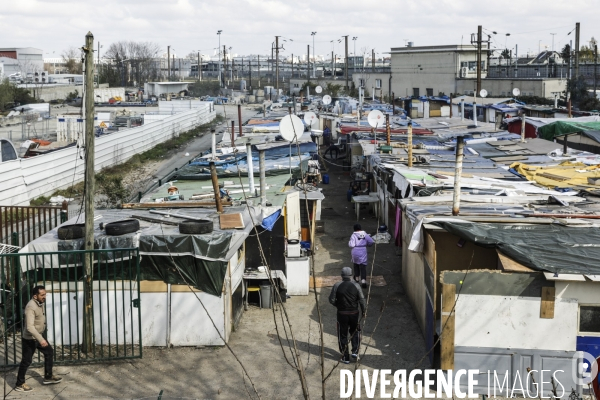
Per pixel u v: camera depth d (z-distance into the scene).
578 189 16.00
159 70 143.00
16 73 98.81
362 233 15.33
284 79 118.12
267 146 23.41
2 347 11.93
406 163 20.53
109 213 14.16
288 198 16.09
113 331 12.02
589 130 23.36
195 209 14.55
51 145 38.88
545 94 58.72
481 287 9.87
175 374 10.83
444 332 9.95
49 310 11.95
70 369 11.02
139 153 42.38
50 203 25.66
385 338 12.34
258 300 14.27
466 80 70.31
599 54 90.00
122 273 11.14
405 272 15.02
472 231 11.02
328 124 41.94
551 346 9.87
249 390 10.22
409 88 78.31
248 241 15.80
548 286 9.77
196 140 51.03
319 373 10.85
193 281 11.84
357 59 134.75
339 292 11.07
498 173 18.92
